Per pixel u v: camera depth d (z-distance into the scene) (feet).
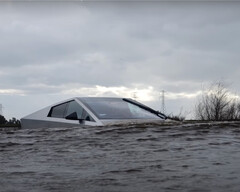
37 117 28.07
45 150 16.62
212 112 70.95
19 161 14.06
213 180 10.09
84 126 24.07
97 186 9.94
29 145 18.29
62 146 17.60
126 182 10.27
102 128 22.36
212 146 15.74
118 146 16.79
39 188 9.87
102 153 15.21
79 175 11.32
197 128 21.77
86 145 17.52
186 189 9.32
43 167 12.77
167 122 24.94
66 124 25.31
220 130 20.83
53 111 27.37
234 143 16.42
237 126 22.48
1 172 11.99
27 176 11.35
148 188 9.57
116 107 26.18
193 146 15.89
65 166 12.85
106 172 11.62
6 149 17.16
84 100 26.32
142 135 19.69
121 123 23.79
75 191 9.52
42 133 22.77
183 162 12.66
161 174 11.04
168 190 9.30
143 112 26.68
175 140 17.75
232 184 9.64
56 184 10.27
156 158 13.62
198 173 10.95
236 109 71.26
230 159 12.92
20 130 25.09
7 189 9.83
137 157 13.98
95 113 24.67
